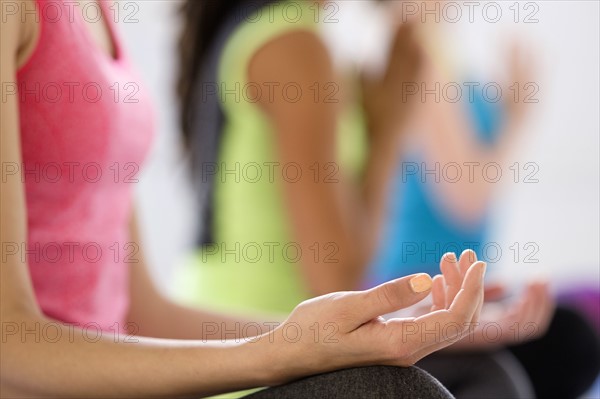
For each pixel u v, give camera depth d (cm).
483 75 498
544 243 585
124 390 139
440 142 373
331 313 132
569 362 276
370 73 317
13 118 148
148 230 438
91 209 172
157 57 423
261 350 135
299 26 282
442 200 371
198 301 297
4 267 142
